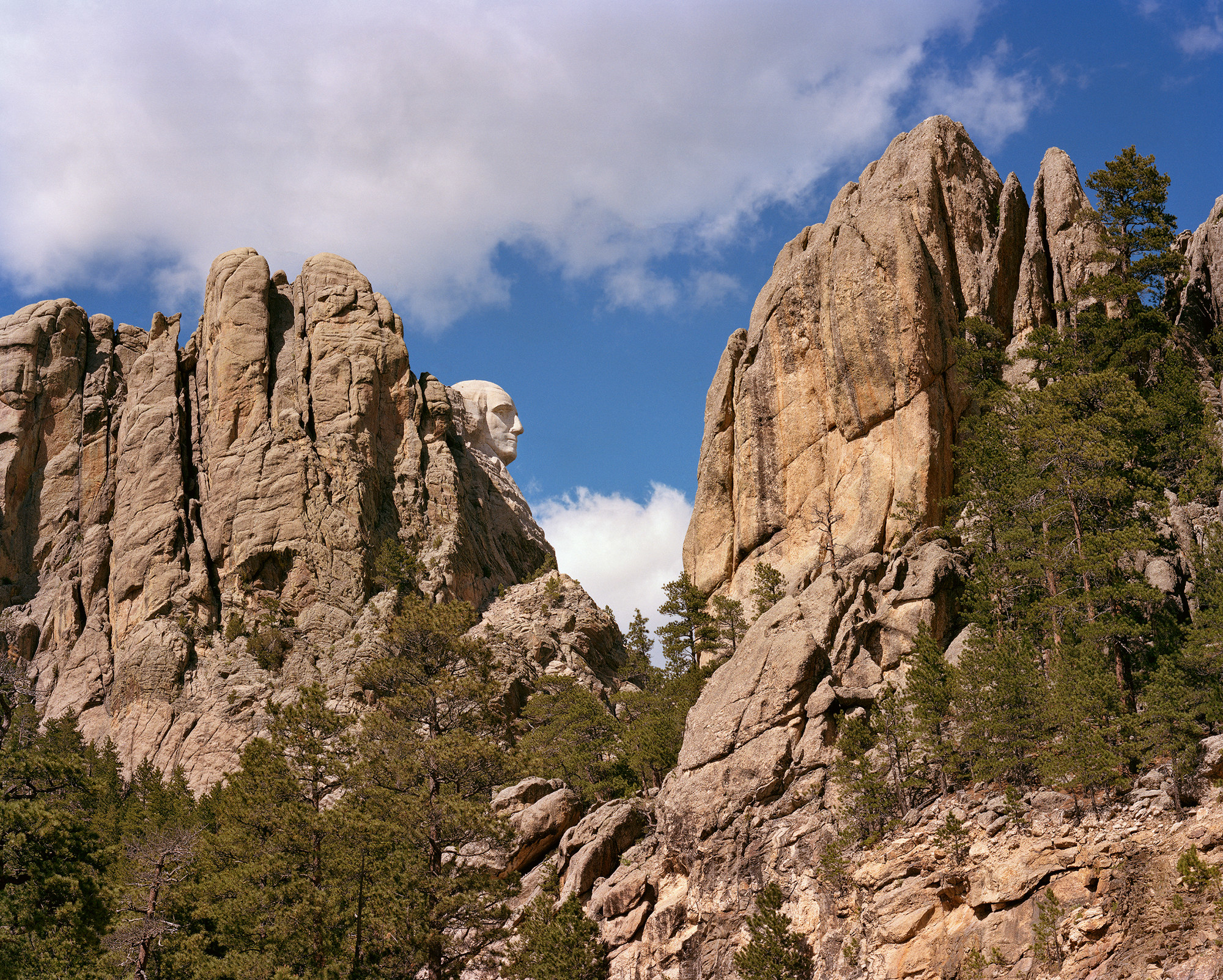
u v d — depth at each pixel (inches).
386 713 2518.5
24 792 1786.4
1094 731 1894.7
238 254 5093.5
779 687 2434.8
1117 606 2228.1
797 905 2116.1
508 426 5989.2
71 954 1775.3
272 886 2335.1
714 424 3437.5
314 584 4264.3
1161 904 1622.8
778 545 3112.7
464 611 2736.2
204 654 4126.5
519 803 2955.2
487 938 2253.9
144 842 2429.9
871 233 3120.1
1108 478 2362.2
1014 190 3292.3
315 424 4672.7
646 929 2356.1
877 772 2178.9
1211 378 2805.1
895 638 2608.3
